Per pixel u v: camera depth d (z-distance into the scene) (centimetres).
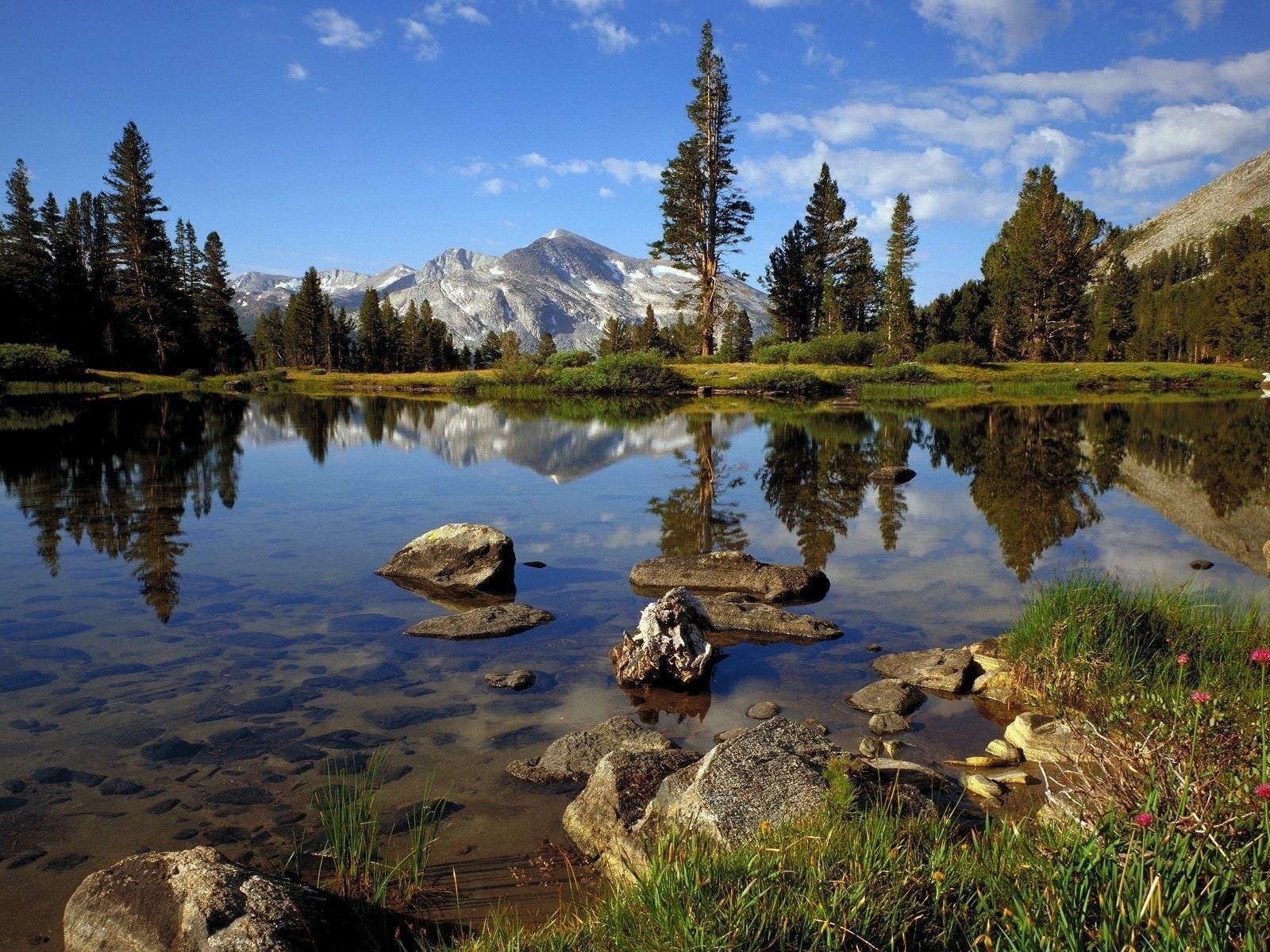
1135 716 349
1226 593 821
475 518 1271
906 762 496
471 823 439
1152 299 11206
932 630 769
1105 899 230
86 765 497
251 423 3094
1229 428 2664
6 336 6206
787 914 262
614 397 4803
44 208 6744
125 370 6738
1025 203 7262
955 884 278
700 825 371
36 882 381
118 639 725
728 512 1321
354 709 585
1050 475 1700
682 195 5941
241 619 785
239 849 409
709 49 5697
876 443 2320
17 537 1123
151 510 1323
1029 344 6881
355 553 1045
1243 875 231
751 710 595
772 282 6788
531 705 599
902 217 6569
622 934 277
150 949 306
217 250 8394
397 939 340
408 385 6103
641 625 658
